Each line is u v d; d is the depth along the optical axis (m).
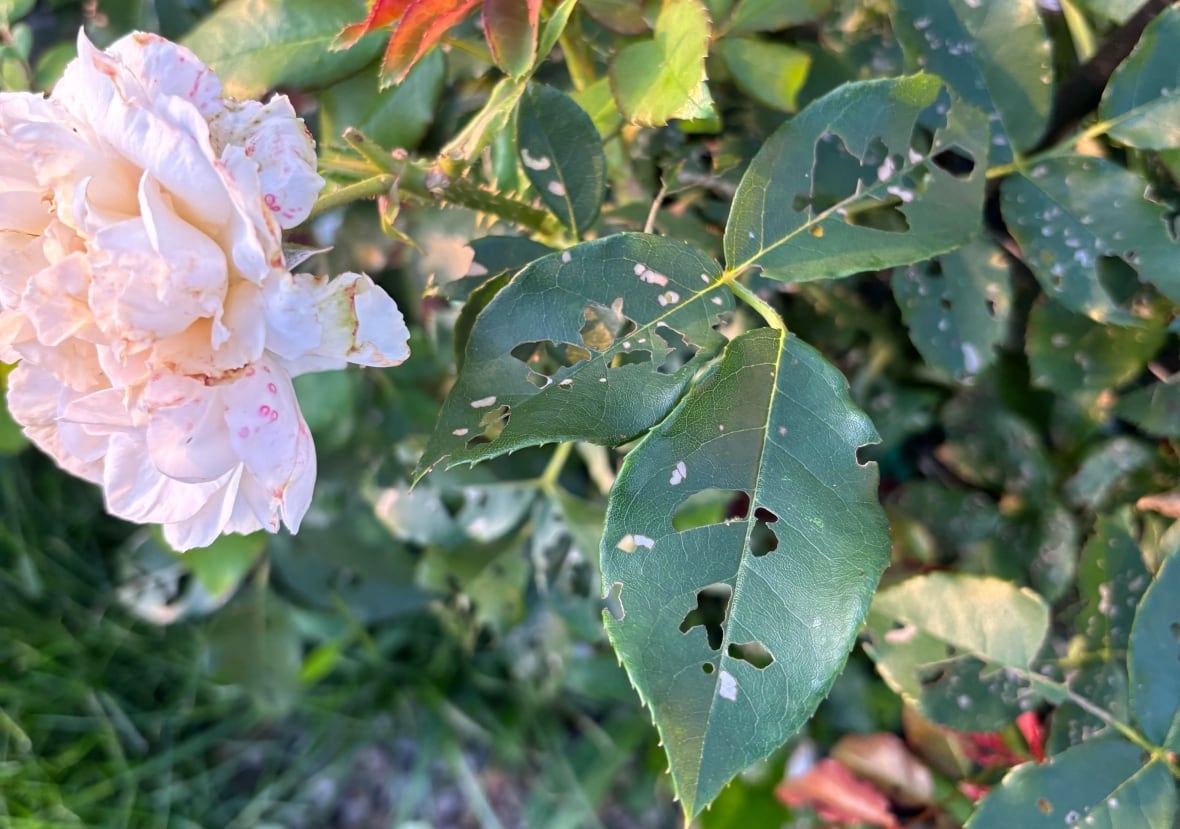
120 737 0.39
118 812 0.38
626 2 0.14
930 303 0.16
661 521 0.11
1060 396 0.19
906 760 0.21
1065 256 0.14
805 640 0.11
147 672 0.40
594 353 0.12
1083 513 0.19
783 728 0.11
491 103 0.14
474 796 0.39
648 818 0.39
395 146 0.16
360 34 0.13
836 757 0.23
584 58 0.16
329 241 0.20
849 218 0.16
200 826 0.39
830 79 0.16
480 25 0.16
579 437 0.11
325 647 0.37
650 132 0.17
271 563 0.30
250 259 0.11
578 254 0.12
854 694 0.26
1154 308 0.15
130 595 0.34
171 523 0.13
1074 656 0.16
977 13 0.14
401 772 0.42
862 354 0.21
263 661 0.31
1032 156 0.15
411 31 0.13
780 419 0.11
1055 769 0.14
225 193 0.11
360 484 0.26
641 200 0.18
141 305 0.11
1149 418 0.16
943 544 0.20
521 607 0.26
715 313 0.12
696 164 0.17
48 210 0.12
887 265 0.13
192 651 0.39
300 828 0.41
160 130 0.10
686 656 0.11
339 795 0.42
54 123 0.11
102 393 0.12
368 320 0.12
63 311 0.11
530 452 0.24
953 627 0.16
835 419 0.11
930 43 0.14
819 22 0.16
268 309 0.11
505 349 0.12
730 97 0.17
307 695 0.39
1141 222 0.14
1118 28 0.15
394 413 0.25
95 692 0.38
